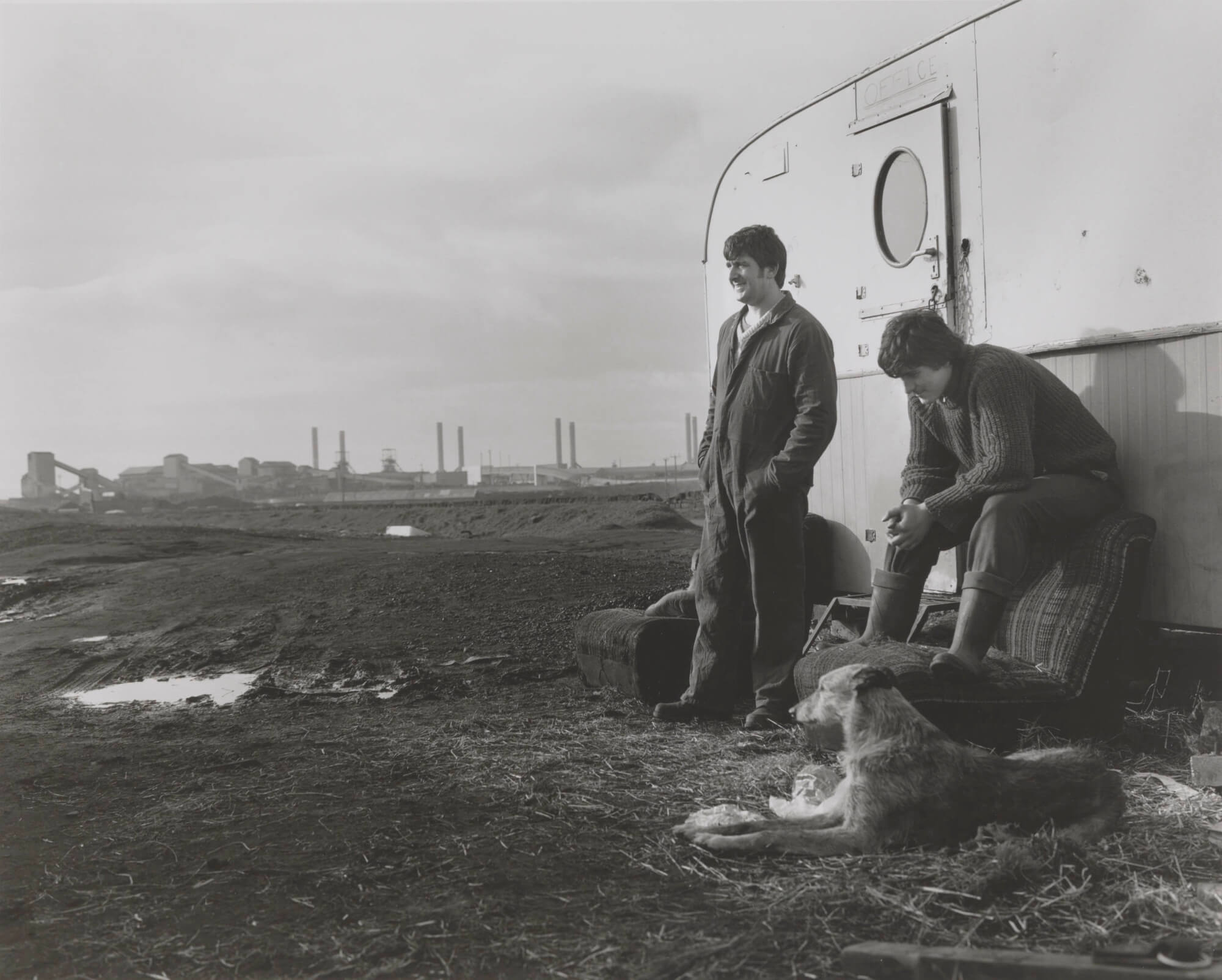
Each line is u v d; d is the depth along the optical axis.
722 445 5.95
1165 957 2.74
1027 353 5.57
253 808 4.57
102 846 4.14
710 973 2.93
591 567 12.87
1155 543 5.06
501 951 3.11
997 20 5.62
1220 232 4.70
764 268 5.88
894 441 6.47
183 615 11.70
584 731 5.76
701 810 4.26
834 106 6.75
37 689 8.83
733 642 6.03
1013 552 4.78
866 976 2.89
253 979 3.00
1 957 3.19
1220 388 4.73
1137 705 5.18
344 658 8.75
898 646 4.88
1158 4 4.89
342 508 49.94
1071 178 5.30
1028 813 3.72
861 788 3.79
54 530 25.05
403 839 4.06
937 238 6.00
